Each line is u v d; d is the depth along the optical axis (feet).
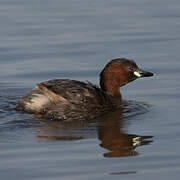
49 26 68.69
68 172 32.22
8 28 67.92
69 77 53.57
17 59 58.49
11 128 39.78
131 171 32.37
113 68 48.19
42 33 66.23
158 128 39.99
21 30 67.31
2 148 35.88
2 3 79.05
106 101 45.60
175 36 64.80
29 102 43.55
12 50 60.90
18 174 31.94
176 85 51.01
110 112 44.42
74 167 32.94
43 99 43.09
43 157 34.40
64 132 39.17
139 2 79.97
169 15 72.90
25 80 52.95
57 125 41.04
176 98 47.55
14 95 48.85
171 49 60.59
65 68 55.88
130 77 48.42
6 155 34.73
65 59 58.34
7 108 44.52
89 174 31.94
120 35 65.46
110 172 32.27
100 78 48.85
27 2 79.97
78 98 43.55
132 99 48.11
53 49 61.21
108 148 35.96
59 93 43.21
